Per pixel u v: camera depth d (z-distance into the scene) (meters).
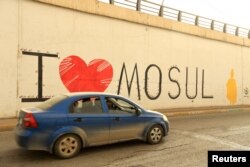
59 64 13.28
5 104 11.66
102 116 6.92
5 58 11.64
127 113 7.42
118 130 7.17
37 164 5.97
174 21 18.47
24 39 12.18
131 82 16.22
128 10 15.95
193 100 19.88
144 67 16.88
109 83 15.23
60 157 6.34
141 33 16.77
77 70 13.95
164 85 17.91
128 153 6.94
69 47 13.65
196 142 8.32
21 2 12.09
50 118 6.24
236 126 11.66
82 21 14.15
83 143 6.65
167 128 8.31
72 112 6.57
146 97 16.92
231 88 23.23
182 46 19.19
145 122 7.72
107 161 6.25
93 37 14.59
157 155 6.81
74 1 13.63
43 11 12.75
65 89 13.48
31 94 12.38
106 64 15.11
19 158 6.38
